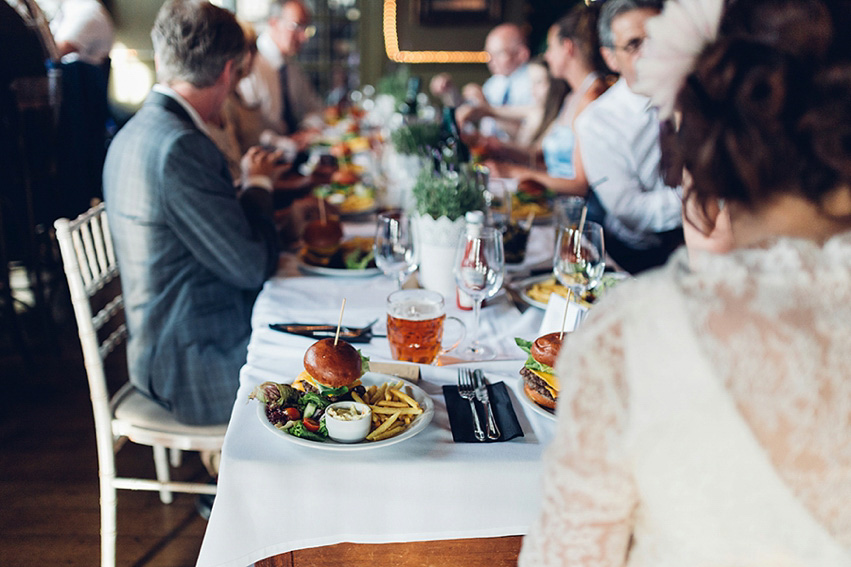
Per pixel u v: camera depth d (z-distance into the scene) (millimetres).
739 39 525
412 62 7332
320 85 7348
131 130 1637
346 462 913
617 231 2430
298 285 1649
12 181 3133
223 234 1584
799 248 531
